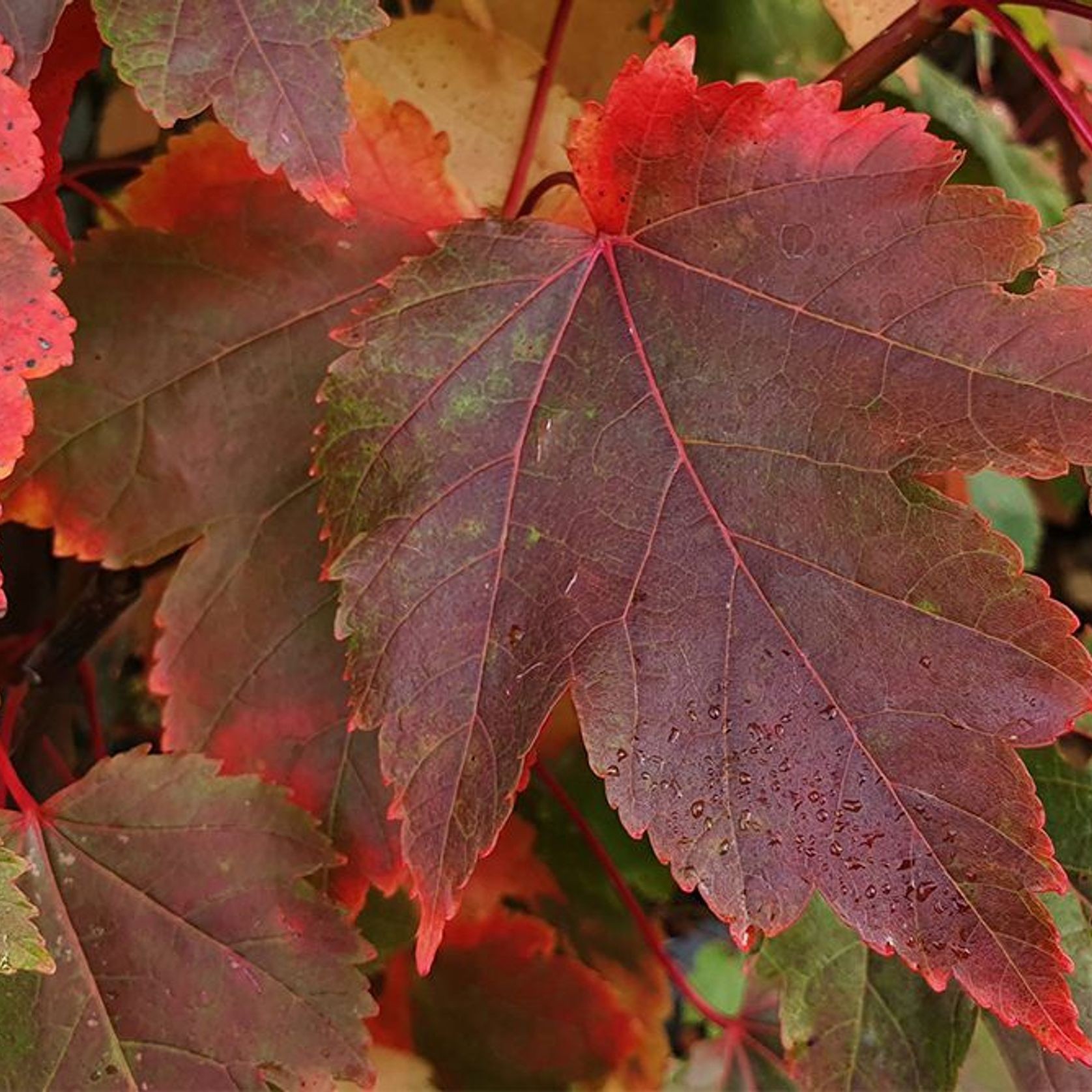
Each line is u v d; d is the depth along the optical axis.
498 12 0.39
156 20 0.32
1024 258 0.33
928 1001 0.37
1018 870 0.32
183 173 0.35
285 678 0.36
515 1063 0.43
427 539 0.34
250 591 0.36
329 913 0.35
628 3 0.39
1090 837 0.37
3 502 0.35
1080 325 0.33
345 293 0.36
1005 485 0.44
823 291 0.33
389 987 0.42
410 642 0.33
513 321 0.34
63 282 0.35
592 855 0.44
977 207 0.33
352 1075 0.35
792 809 0.33
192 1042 0.35
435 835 0.33
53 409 0.35
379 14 0.32
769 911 0.33
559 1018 0.43
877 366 0.33
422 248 0.36
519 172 0.38
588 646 0.33
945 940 0.32
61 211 0.34
